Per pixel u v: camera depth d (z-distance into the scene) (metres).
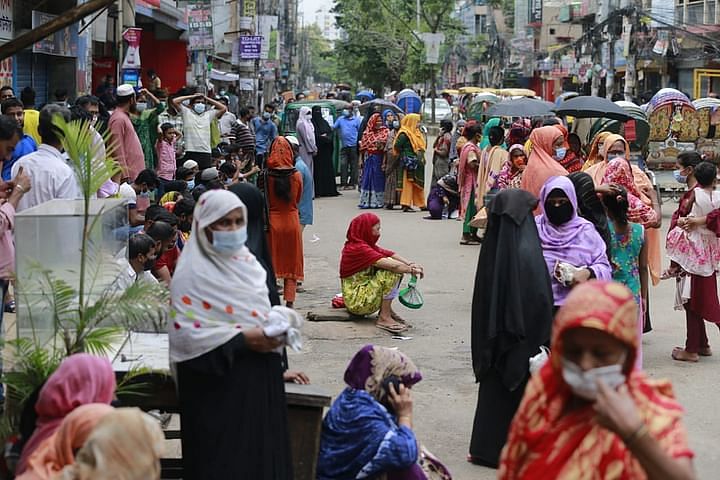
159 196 13.38
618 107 15.96
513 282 6.48
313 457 5.35
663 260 14.96
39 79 19.83
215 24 37.28
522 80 61.50
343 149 25.91
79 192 8.09
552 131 10.89
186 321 4.84
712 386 8.68
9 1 17.27
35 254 5.24
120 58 21.81
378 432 5.31
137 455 3.46
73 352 4.95
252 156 17.80
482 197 16.05
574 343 3.15
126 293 5.20
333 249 16.23
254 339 4.85
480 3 73.00
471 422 7.84
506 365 6.58
